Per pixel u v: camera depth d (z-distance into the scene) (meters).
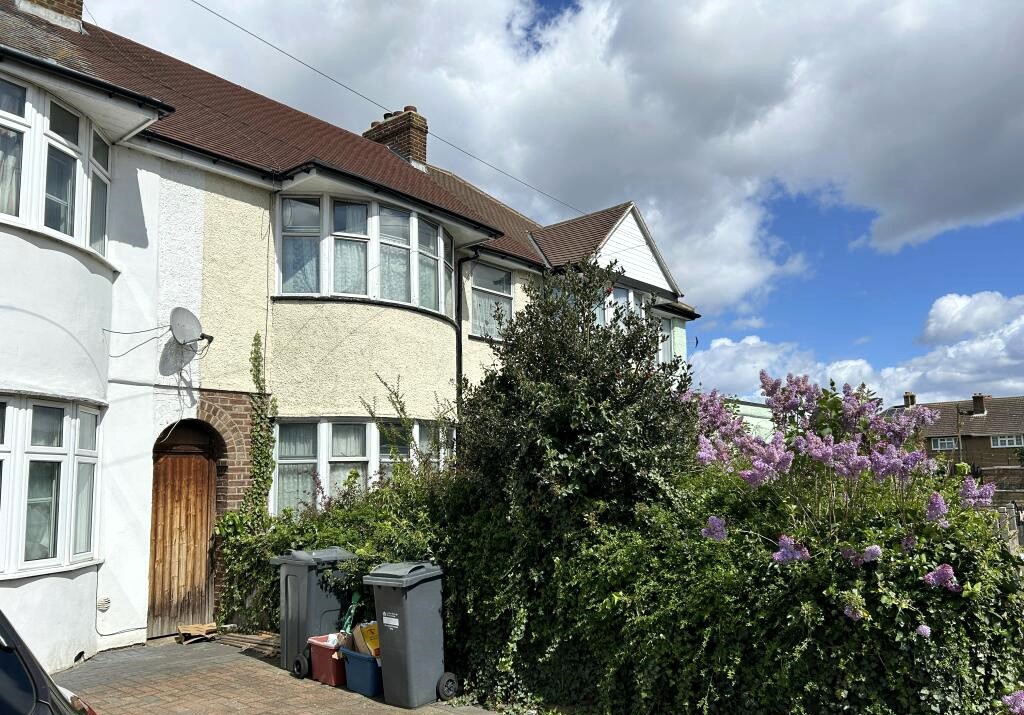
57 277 8.11
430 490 8.34
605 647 6.11
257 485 10.56
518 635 6.57
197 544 10.16
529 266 15.42
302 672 7.62
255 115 13.70
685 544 5.84
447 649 7.34
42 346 7.88
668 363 7.22
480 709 6.68
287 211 11.53
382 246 11.84
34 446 7.79
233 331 10.64
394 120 17.69
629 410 6.66
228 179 10.87
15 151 7.88
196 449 10.32
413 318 12.00
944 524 4.96
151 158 9.98
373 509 9.05
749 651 5.37
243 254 10.91
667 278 19.58
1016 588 4.90
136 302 9.55
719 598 5.45
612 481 6.66
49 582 7.81
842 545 5.09
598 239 17.59
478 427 7.29
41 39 9.70
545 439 6.61
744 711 5.30
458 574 7.29
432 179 16.50
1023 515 10.77
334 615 7.97
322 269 11.34
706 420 8.82
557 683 6.46
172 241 10.08
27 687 2.73
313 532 9.17
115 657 8.55
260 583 9.81
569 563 6.41
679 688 5.54
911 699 4.77
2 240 7.57
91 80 8.23
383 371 11.47
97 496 8.81
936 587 4.86
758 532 5.72
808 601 5.08
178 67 13.63
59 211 8.35
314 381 11.07
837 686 4.95
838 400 6.44
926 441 7.25
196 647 9.09
